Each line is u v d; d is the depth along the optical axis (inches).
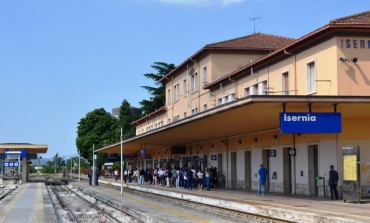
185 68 1929.1
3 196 1355.8
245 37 1726.1
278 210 725.9
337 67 944.3
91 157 3873.0
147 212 877.2
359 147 903.7
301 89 1062.4
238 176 1368.1
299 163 1046.4
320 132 786.8
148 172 2110.0
